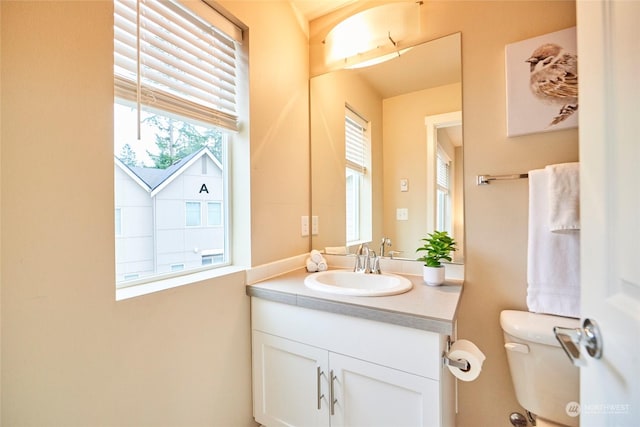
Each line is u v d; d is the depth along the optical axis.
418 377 0.92
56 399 0.70
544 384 1.02
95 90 0.78
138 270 1.02
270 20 1.45
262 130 1.40
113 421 0.82
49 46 0.69
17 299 0.64
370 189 1.62
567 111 1.12
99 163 0.79
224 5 1.19
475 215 1.30
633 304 0.42
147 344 0.92
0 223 0.62
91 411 0.77
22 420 0.65
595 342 0.51
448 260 1.35
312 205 1.80
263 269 1.40
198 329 1.09
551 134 1.16
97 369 0.79
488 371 1.26
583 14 0.57
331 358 1.08
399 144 1.52
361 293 1.11
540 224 1.12
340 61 1.68
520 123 1.19
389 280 1.35
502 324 1.13
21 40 0.65
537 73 1.16
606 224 0.49
